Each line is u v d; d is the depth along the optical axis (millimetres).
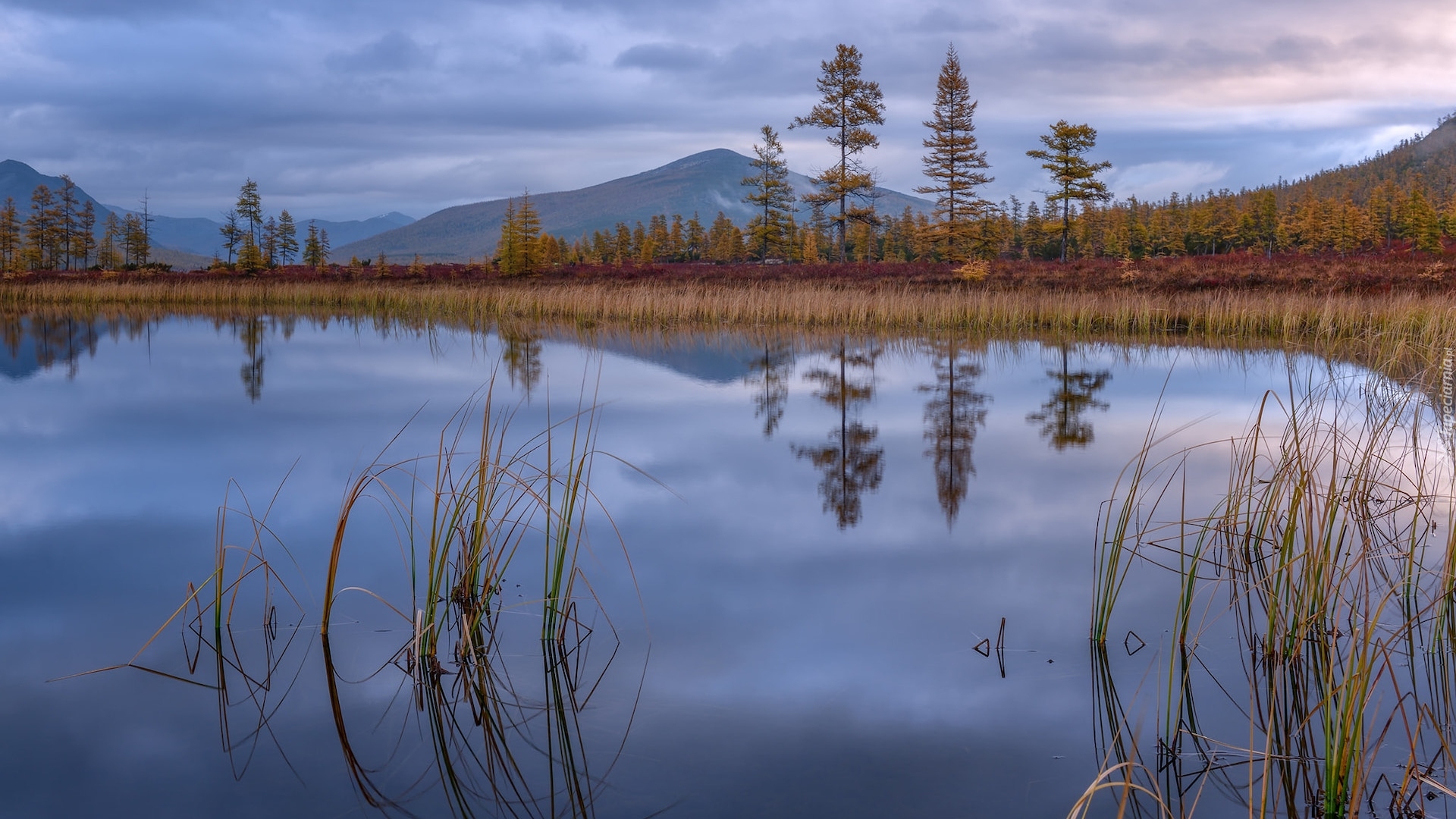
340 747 3242
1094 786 2373
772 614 4336
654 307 24953
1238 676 3656
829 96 45406
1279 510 5520
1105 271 33281
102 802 2889
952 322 21859
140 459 7895
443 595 4660
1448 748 2744
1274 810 2740
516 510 6066
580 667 3809
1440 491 5672
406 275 42250
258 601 4617
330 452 8133
